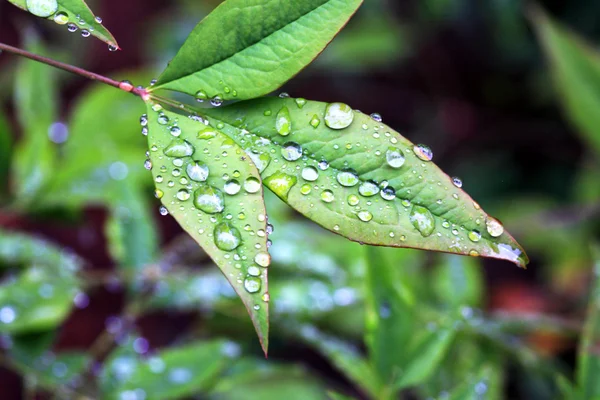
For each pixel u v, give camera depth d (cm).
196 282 35
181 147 26
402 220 25
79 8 26
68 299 33
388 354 31
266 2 26
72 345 48
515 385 42
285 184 25
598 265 33
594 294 33
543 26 49
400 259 40
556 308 53
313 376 40
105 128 45
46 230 52
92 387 33
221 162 25
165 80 26
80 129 44
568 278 53
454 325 33
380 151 26
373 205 25
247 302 25
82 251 53
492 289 56
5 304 32
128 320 35
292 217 51
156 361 33
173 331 51
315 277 38
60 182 38
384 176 25
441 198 25
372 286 31
